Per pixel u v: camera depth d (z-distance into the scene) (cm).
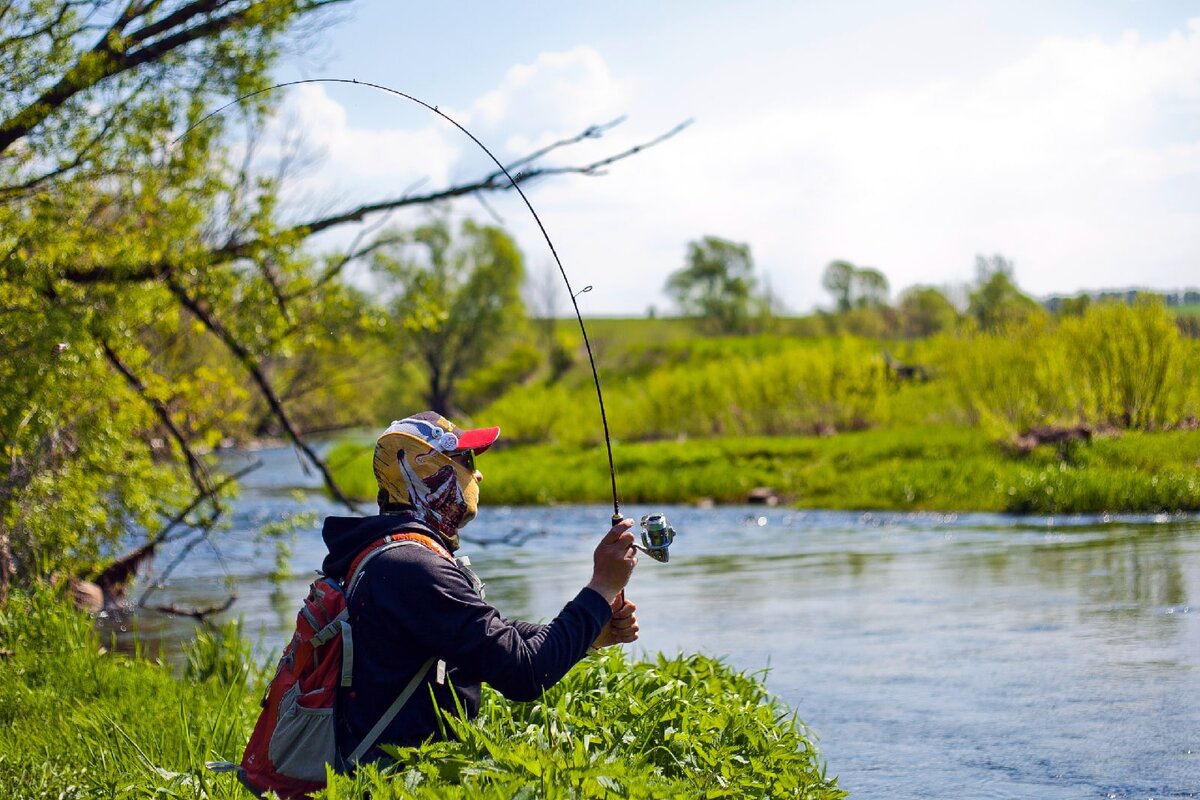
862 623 937
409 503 300
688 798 282
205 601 1164
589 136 1007
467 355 7150
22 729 498
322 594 284
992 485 1891
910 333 7525
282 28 965
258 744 288
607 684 424
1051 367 2289
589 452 3095
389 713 279
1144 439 2036
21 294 901
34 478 838
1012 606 977
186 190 952
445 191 1055
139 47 951
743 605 1057
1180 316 2369
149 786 360
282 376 1281
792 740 406
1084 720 621
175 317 1072
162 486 1012
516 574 1353
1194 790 509
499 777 259
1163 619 884
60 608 720
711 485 2306
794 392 3325
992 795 511
